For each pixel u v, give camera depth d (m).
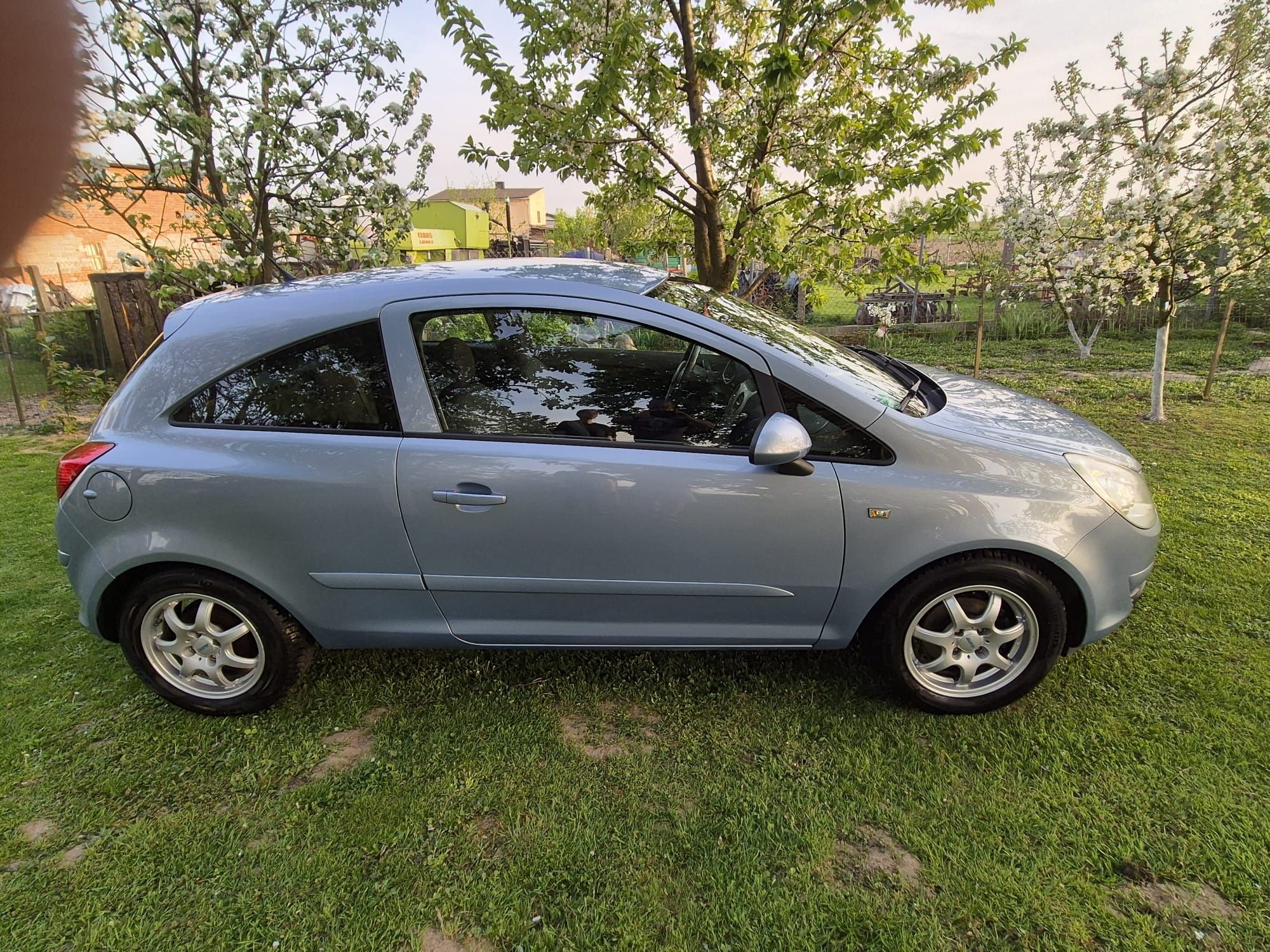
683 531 2.52
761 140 5.04
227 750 2.64
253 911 2.00
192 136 5.32
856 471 2.51
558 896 2.02
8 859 2.18
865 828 2.22
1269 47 5.84
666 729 2.69
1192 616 3.29
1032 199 7.62
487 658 3.17
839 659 3.09
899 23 4.96
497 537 2.54
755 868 2.09
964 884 2.01
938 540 2.50
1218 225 6.02
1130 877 2.02
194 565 2.64
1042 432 2.76
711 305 2.85
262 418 2.58
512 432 2.56
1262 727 2.57
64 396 7.45
